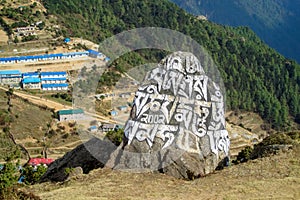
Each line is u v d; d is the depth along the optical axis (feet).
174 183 78.79
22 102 288.30
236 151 246.47
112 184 78.28
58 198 72.38
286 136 106.63
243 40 570.05
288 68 527.81
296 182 74.23
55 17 506.48
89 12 565.94
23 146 242.37
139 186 76.64
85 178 84.12
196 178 82.74
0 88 304.91
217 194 70.54
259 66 524.11
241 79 483.51
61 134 255.70
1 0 496.23
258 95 467.93
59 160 116.26
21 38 428.56
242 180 76.95
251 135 317.63
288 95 495.00
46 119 270.67
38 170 110.42
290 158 86.84
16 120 264.52
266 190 71.15
